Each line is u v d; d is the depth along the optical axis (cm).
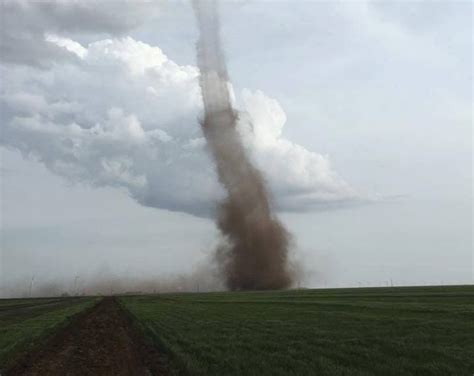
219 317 5762
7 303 14575
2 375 2347
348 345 2916
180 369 2252
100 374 2314
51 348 3319
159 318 5709
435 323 4000
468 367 2130
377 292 12975
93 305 10188
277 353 2645
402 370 2070
